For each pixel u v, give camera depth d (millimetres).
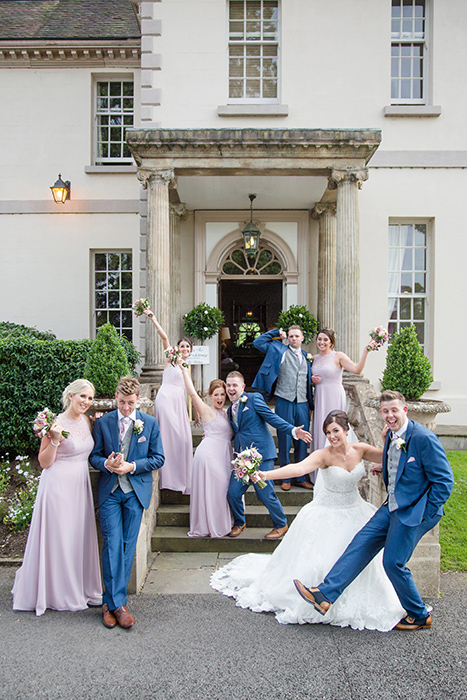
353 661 3152
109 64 10188
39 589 3766
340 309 7047
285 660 3164
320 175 7441
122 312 10281
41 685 2928
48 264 10078
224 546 4938
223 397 5074
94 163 10336
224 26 8570
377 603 3645
